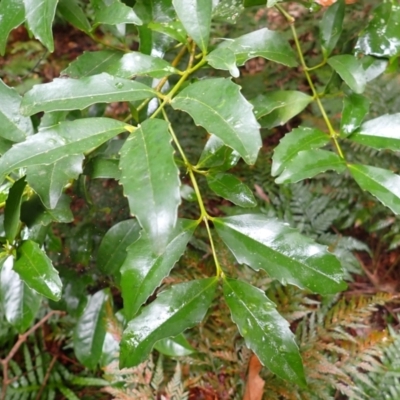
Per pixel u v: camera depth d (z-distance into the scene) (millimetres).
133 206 277
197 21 345
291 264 349
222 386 694
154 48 431
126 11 374
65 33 1275
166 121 307
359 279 911
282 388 666
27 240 375
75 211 768
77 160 354
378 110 908
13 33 1331
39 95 324
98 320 687
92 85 328
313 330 725
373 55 414
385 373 706
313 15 1011
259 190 943
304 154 359
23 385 798
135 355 344
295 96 420
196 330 747
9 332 833
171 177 278
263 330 339
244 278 753
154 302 352
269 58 381
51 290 358
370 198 915
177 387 667
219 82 309
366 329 822
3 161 305
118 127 320
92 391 816
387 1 412
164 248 272
